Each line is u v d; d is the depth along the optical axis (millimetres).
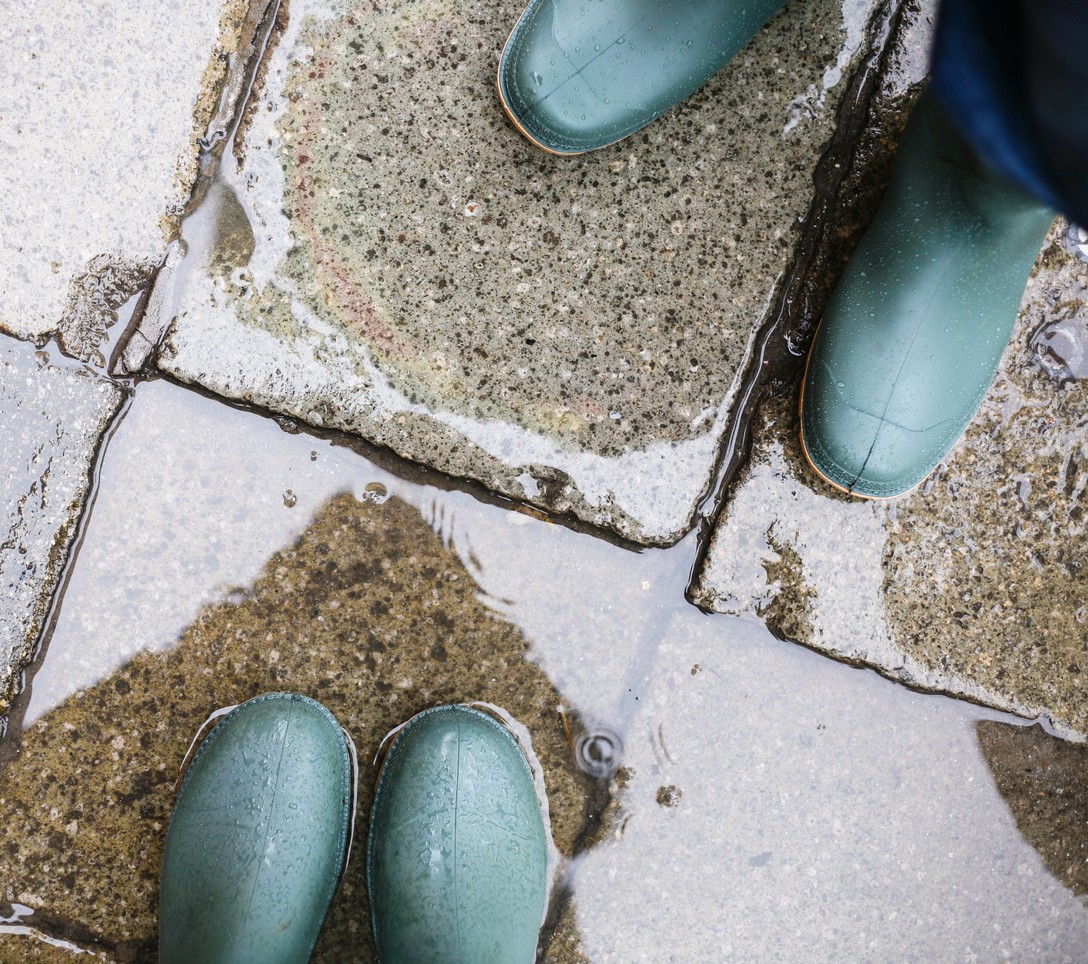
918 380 960
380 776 1002
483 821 982
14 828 999
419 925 974
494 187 1006
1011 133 833
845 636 1024
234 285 1002
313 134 1001
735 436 1021
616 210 1010
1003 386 1025
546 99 969
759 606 1022
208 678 1005
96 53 994
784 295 1020
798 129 1018
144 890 1001
